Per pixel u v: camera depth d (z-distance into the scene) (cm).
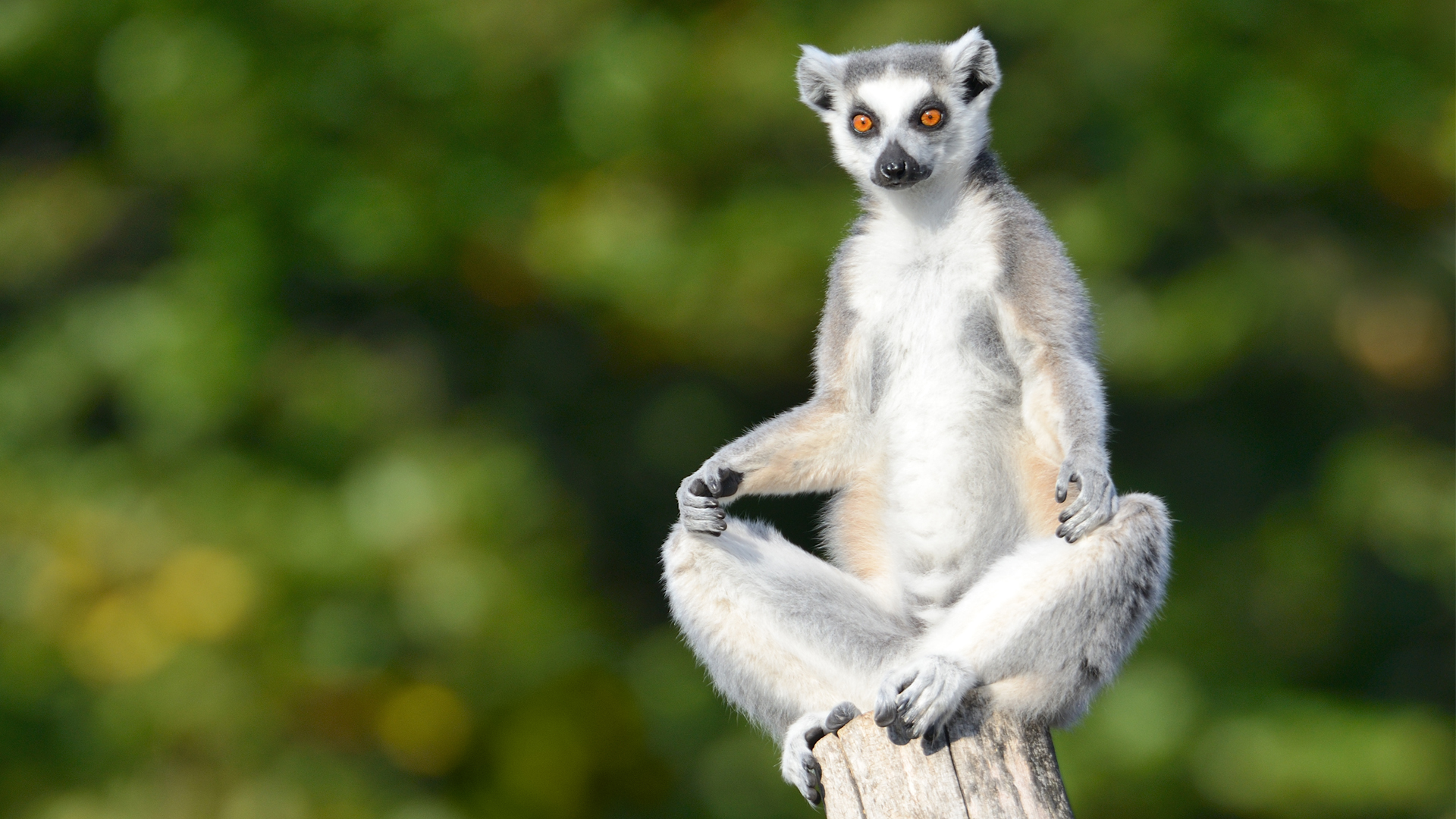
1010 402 836
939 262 860
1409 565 1761
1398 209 1803
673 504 1861
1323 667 1792
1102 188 1616
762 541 823
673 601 813
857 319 873
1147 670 1602
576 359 1858
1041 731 697
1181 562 1716
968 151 893
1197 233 1767
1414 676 1848
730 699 834
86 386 1688
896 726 685
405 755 1611
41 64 1761
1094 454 755
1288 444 1833
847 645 796
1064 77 1647
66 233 1831
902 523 839
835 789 687
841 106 955
